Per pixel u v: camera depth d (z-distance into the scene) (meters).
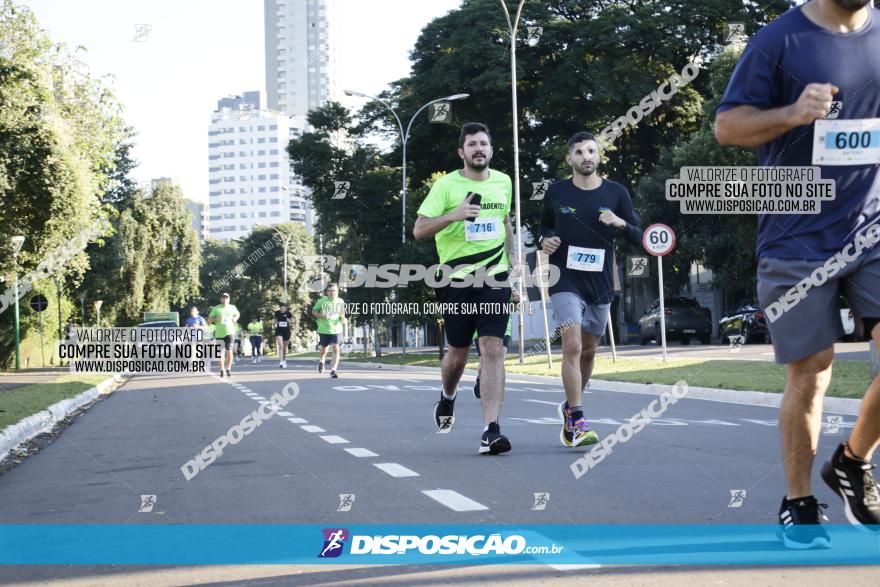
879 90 4.03
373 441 9.46
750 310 37.59
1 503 6.69
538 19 48.34
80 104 29.19
